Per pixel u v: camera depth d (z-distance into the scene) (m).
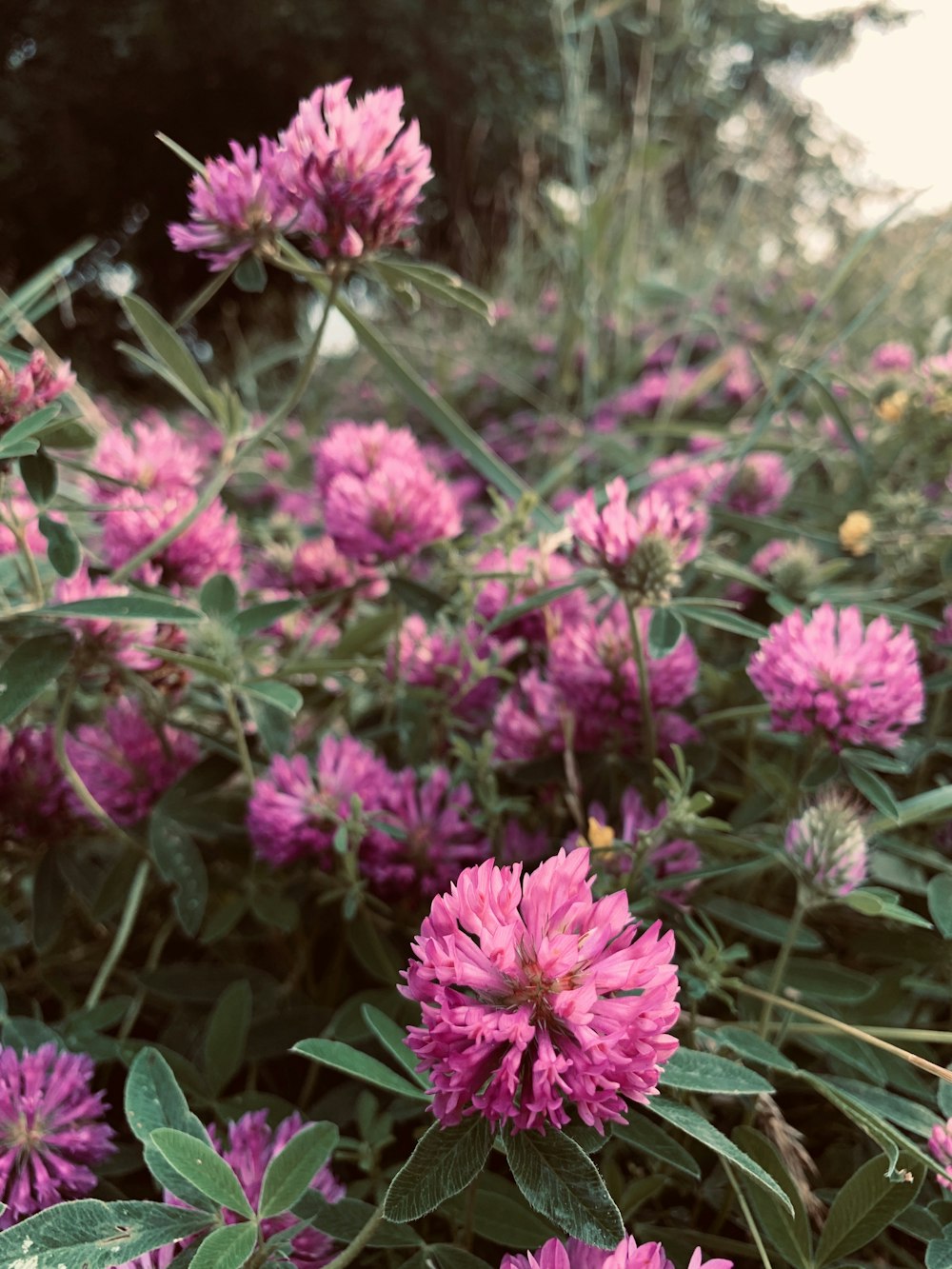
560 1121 0.10
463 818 0.20
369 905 0.20
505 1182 0.14
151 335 0.20
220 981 0.19
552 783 0.21
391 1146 0.18
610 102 0.88
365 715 0.27
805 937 0.18
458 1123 0.10
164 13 1.77
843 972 0.17
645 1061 0.10
